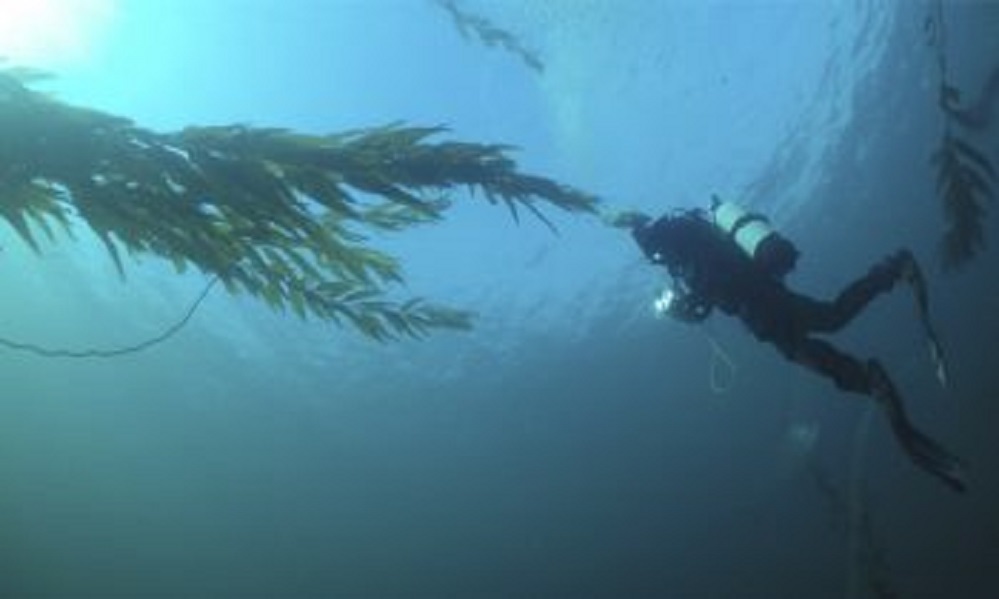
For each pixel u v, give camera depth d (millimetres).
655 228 4957
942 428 24422
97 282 24906
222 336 26484
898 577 23156
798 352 4605
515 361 27922
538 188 2449
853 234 25500
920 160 23062
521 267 25312
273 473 30562
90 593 33375
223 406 28828
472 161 2385
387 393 28422
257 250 2500
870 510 22375
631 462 28984
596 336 27281
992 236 21781
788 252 4609
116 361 27438
